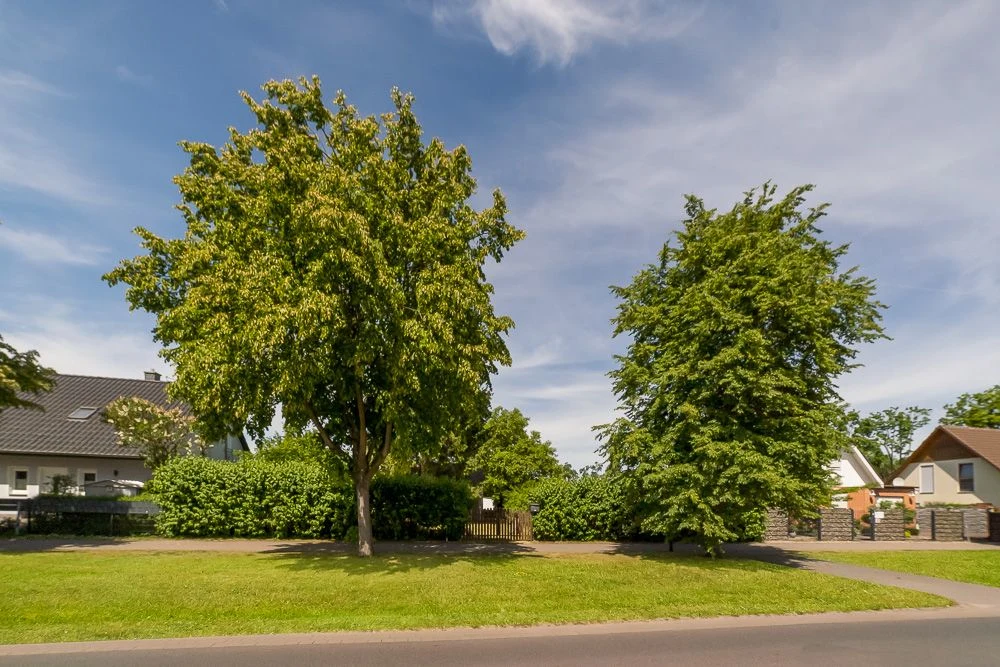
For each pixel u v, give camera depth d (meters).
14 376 16.97
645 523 16.47
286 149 13.77
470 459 34.47
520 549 18.02
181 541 18.39
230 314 12.96
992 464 35.25
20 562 13.53
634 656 7.29
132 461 30.14
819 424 15.88
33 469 29.06
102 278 14.78
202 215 15.45
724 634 8.50
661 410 16.84
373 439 16.95
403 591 10.78
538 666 6.83
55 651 7.29
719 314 15.71
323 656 7.15
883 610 10.56
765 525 21.80
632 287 19.22
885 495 38.00
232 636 8.02
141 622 8.62
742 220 18.56
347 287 13.11
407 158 16.23
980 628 9.29
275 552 16.12
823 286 17.23
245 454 26.69
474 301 13.60
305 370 12.40
